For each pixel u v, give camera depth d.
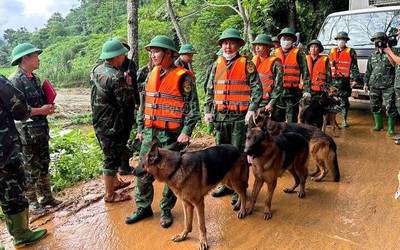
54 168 6.32
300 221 4.17
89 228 4.24
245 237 3.88
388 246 3.58
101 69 4.55
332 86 7.69
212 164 3.78
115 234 4.08
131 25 7.31
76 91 29.16
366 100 8.70
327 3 13.77
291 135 4.67
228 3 14.62
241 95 4.41
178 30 10.14
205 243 3.68
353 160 6.23
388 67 7.41
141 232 4.10
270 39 5.64
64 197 5.37
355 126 8.64
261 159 4.11
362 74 8.67
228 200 4.86
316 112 6.62
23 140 4.41
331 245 3.64
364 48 8.74
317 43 7.11
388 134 7.68
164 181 3.62
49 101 4.50
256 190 4.36
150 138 4.08
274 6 13.20
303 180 4.79
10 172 3.68
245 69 4.38
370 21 9.01
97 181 6.02
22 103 3.69
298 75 6.32
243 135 4.51
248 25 11.88
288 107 6.45
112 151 4.80
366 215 4.24
